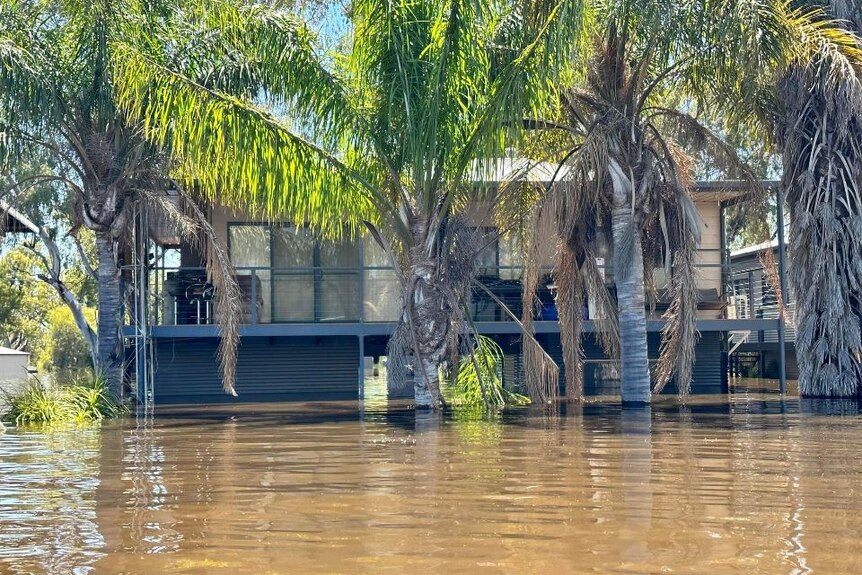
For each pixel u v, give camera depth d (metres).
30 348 43.34
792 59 15.20
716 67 14.66
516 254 19.58
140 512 5.89
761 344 25.67
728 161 15.79
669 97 16.45
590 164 14.93
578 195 14.78
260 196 15.30
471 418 12.72
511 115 13.90
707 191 17.56
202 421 13.12
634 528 5.27
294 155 14.19
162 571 4.45
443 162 14.69
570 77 14.29
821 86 16.38
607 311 16.00
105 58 15.59
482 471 7.46
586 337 19.88
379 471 7.53
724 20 13.90
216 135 13.95
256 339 20.30
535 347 15.34
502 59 14.69
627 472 7.35
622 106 15.33
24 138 16.47
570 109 15.96
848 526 5.30
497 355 16.70
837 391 17.11
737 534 5.11
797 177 17.42
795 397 17.22
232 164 14.31
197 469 7.86
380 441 9.84
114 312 17.33
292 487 6.77
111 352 17.23
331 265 19.62
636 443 9.41
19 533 5.30
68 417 13.94
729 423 11.61
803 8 17.06
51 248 19.36
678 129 15.71
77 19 16.12
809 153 17.28
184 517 5.70
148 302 18.41
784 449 8.81
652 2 14.31
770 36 14.27
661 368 15.43
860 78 15.48
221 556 4.72
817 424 11.39
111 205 16.94
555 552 4.73
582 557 4.62
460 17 13.66
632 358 15.46
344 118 14.41
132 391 18.86
